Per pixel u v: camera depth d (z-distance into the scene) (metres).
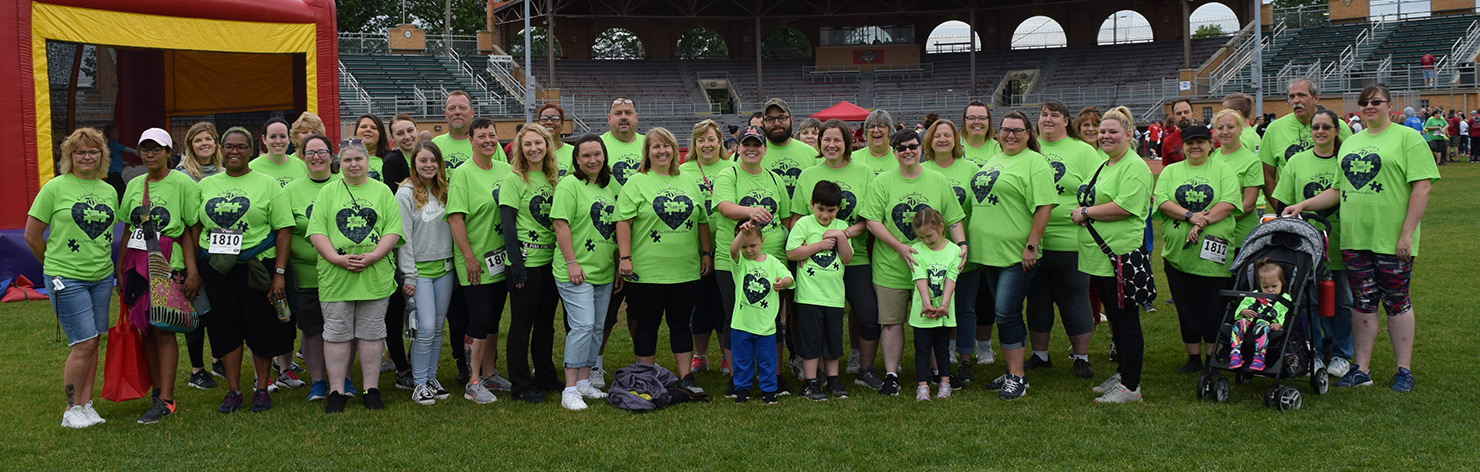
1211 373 5.68
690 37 56.47
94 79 9.88
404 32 37.41
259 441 5.14
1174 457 4.66
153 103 10.69
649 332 6.09
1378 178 5.64
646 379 5.87
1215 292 6.21
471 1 51.06
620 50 59.16
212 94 11.29
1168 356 6.87
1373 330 5.82
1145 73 39.78
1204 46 40.66
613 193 5.94
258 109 11.34
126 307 5.51
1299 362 5.50
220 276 5.58
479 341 5.96
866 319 6.05
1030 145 5.94
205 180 5.66
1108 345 7.34
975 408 5.59
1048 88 40.81
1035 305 6.37
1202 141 6.13
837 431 5.19
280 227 5.68
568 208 5.75
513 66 38.38
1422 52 33.81
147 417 5.53
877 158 6.66
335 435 5.24
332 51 10.94
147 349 5.65
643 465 4.73
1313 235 5.52
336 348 5.69
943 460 4.71
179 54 10.85
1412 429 4.93
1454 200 15.76
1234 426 5.11
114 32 9.36
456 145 7.41
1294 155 6.25
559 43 44.19
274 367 6.84
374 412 5.70
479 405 5.88
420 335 5.88
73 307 5.36
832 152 5.98
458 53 38.56
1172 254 6.30
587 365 5.91
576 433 5.25
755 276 5.76
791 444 4.99
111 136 10.13
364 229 5.59
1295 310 5.41
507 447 5.02
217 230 5.52
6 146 9.00
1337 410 5.31
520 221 5.85
